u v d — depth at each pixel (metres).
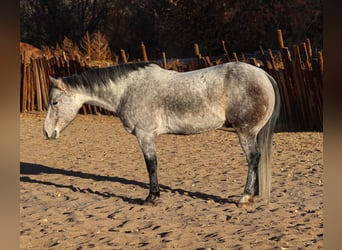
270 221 6.46
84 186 8.62
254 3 29.92
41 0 41.91
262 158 6.99
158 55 35.75
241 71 6.75
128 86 7.26
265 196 7.06
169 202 7.45
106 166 10.12
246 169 9.32
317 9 27.70
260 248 5.56
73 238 6.13
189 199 7.56
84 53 29.73
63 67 17.97
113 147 12.12
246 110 6.69
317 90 12.69
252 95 6.68
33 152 11.87
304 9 28.06
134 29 39.06
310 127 13.03
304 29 28.03
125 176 9.23
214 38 31.78
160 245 5.78
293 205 7.09
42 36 41.84
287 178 8.59
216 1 31.53
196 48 15.46
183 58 32.53
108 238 6.07
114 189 8.34
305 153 10.52
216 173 9.11
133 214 6.96
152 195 7.32
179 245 5.75
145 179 8.96
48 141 13.18
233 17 30.59
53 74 18.31
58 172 9.77
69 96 7.38
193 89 6.88
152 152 7.20
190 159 10.39
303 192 7.70
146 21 38.75
